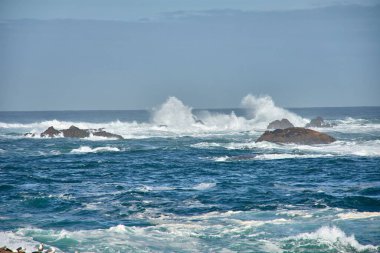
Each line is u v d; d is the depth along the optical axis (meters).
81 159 88.75
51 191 60.69
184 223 45.94
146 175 72.38
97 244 40.19
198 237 41.72
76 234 42.44
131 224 46.03
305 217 47.19
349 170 74.19
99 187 63.31
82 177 71.00
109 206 52.62
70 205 53.12
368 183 64.62
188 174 72.81
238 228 43.88
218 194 57.69
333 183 64.81
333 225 44.09
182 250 38.97
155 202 54.09
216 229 43.72
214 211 50.28
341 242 39.94
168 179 68.94
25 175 72.00
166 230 43.50
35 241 40.81
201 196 56.72
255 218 47.41
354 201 52.97
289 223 45.19
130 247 39.56
